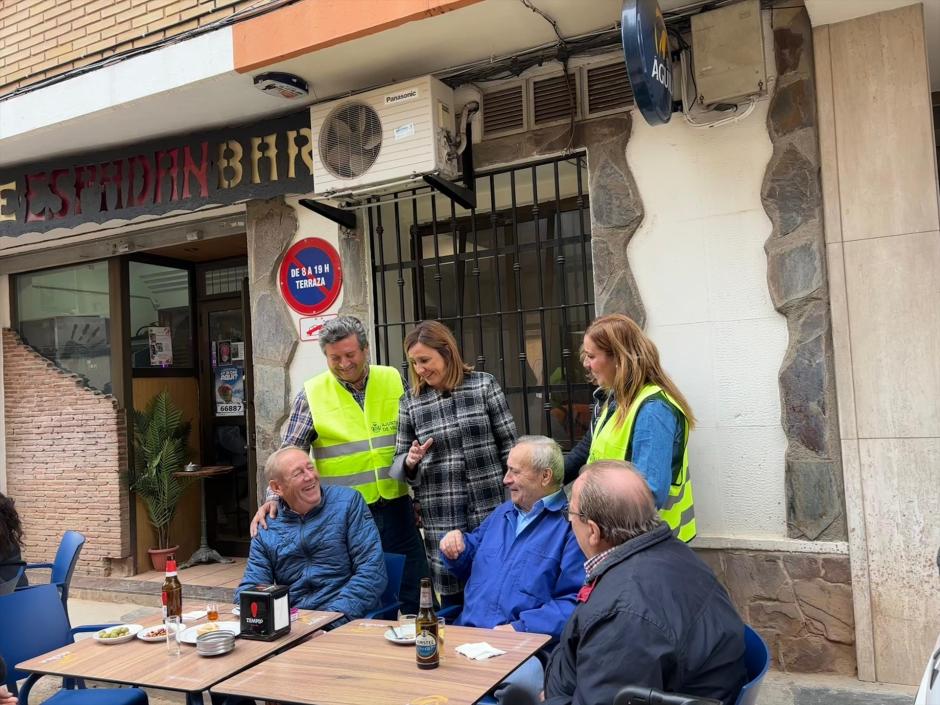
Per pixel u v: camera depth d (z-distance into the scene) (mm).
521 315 4578
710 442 3986
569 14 3859
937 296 3543
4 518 3789
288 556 3395
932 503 3543
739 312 3926
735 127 3918
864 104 3680
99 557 6570
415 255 4879
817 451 3746
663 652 1907
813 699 3498
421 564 4082
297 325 5172
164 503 6551
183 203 5258
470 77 4453
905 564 3586
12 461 7070
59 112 4988
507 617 2959
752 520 3908
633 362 3135
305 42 4113
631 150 4168
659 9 3635
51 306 7023
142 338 6801
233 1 4629
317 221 5074
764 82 3699
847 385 3695
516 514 3146
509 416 3682
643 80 3342
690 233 4023
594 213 4234
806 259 3762
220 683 2404
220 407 7176
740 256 3918
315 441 3951
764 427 3881
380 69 4438
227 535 7113
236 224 5836
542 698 2338
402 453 3721
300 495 3369
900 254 3605
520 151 4453
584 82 4277
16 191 5867
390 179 4344
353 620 3119
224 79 4426
